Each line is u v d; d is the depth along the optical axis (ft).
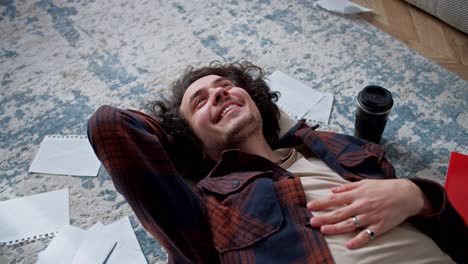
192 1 7.59
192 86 4.09
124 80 6.40
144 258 4.46
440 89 5.70
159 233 3.16
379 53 6.30
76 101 6.19
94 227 4.75
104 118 2.99
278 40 6.67
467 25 6.35
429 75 5.90
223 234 3.09
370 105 4.61
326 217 3.00
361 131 5.00
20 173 5.37
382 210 2.96
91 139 2.98
